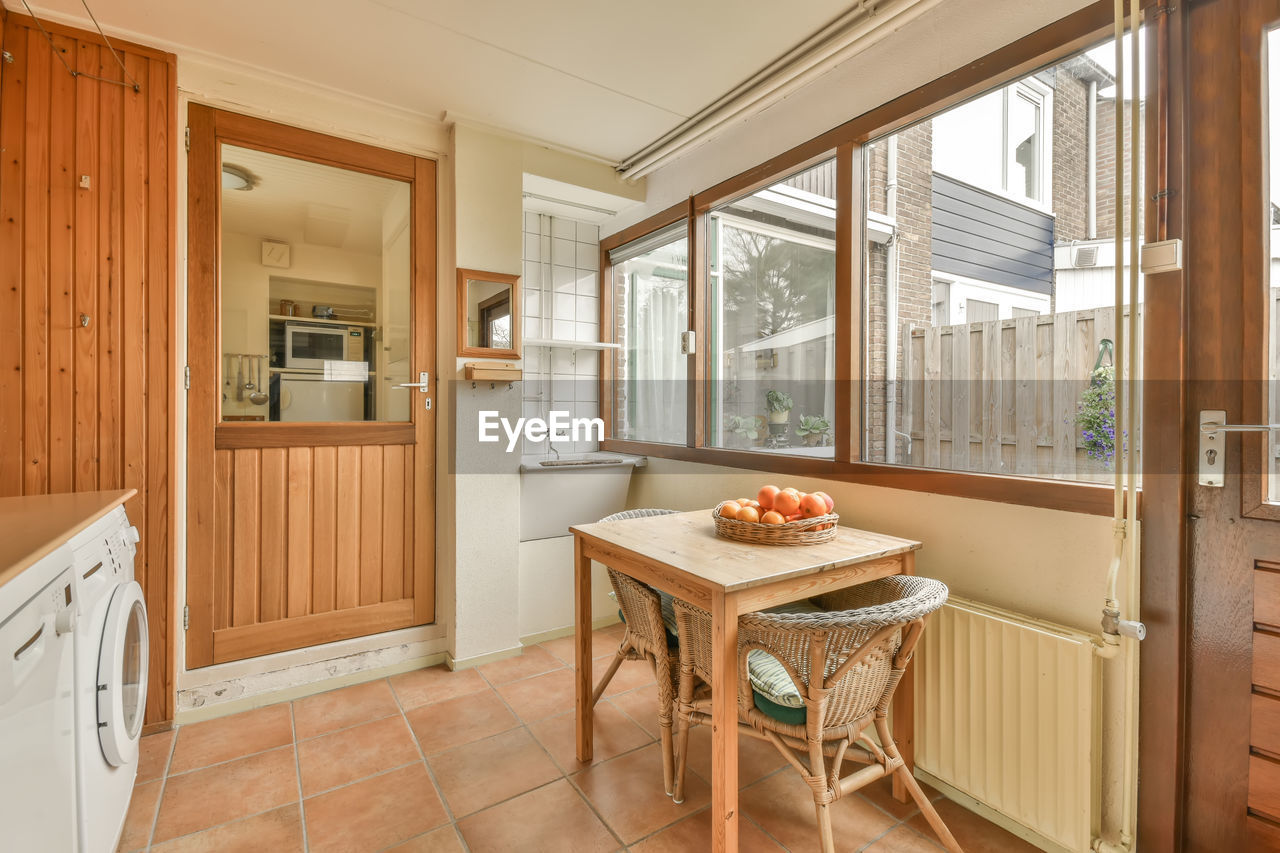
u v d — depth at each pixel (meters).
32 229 1.93
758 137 2.53
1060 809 1.45
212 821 1.64
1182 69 1.35
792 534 1.67
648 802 1.73
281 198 2.40
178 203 2.13
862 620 1.23
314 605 2.45
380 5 1.88
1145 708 1.40
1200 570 1.35
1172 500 1.36
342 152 2.49
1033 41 1.62
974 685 1.62
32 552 1.07
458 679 2.53
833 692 1.33
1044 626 1.52
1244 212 1.29
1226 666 1.32
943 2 1.82
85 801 1.21
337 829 1.61
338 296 2.51
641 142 2.87
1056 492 1.55
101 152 2.01
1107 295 1.76
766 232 2.75
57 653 1.12
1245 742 1.29
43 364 1.94
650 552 1.61
